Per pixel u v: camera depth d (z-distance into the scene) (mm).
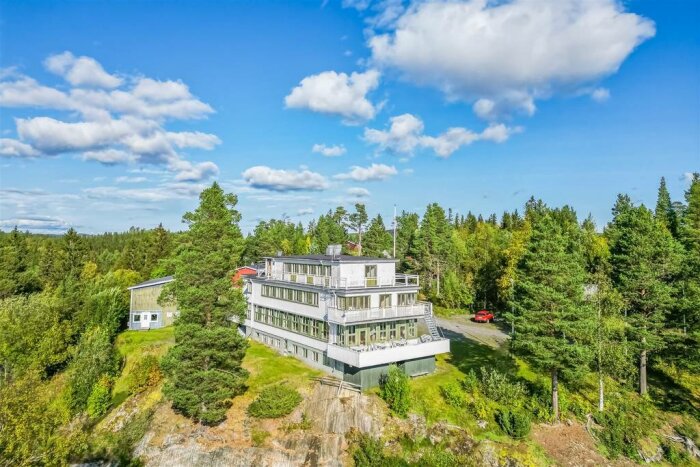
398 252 91312
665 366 42031
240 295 36062
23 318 44125
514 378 38062
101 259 112750
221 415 33406
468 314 66188
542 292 32375
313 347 41812
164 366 35000
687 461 30906
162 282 57688
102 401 38094
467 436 30922
